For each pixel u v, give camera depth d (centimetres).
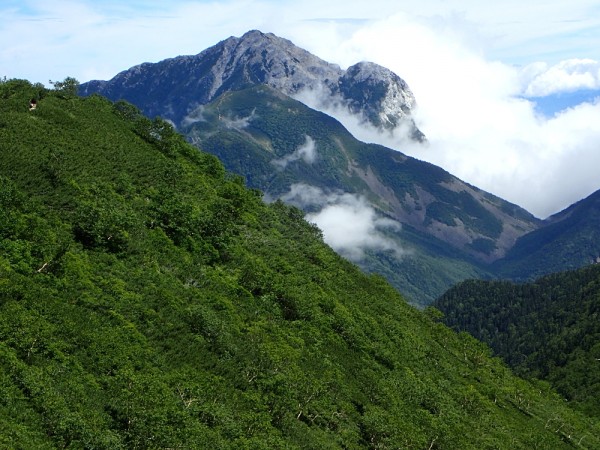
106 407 5678
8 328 5816
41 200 8875
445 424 8894
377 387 9362
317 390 7988
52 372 5684
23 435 4759
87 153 11088
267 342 8600
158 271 8756
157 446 5359
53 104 12925
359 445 7738
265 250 12112
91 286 7331
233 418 6481
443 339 15788
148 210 10131
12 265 6862
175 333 7506
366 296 14350
